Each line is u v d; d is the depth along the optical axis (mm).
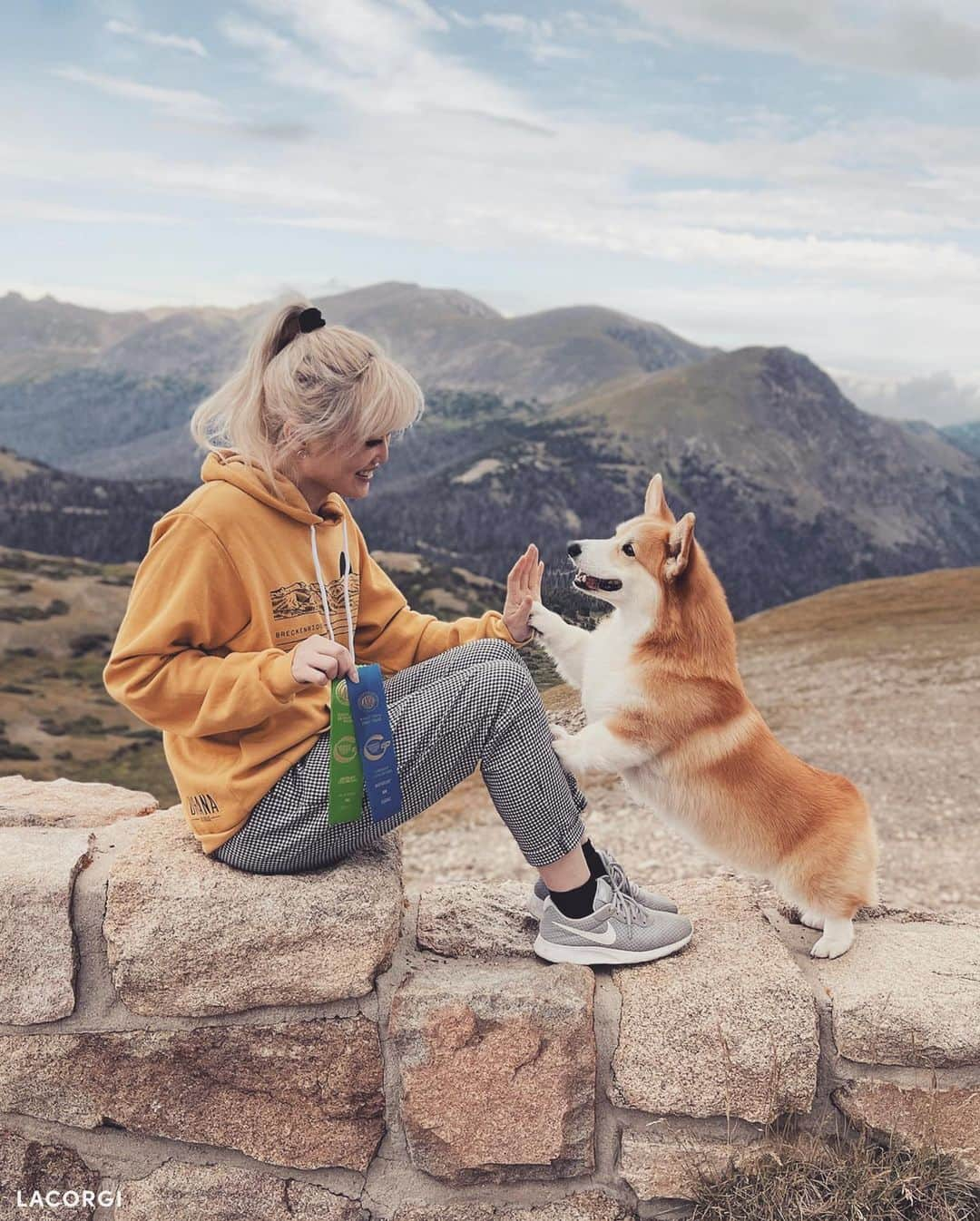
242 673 2355
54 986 2582
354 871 2650
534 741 2564
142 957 2516
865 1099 2658
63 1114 2654
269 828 2523
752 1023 2604
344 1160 2641
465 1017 2564
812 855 2912
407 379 2486
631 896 2842
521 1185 2656
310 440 2434
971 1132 2656
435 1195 2664
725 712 3123
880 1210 2541
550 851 2654
